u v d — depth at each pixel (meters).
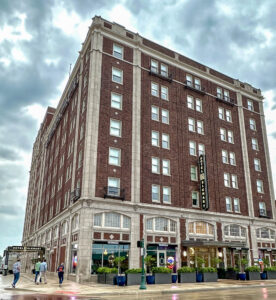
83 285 22.48
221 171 38.72
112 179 29.70
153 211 30.88
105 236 27.38
